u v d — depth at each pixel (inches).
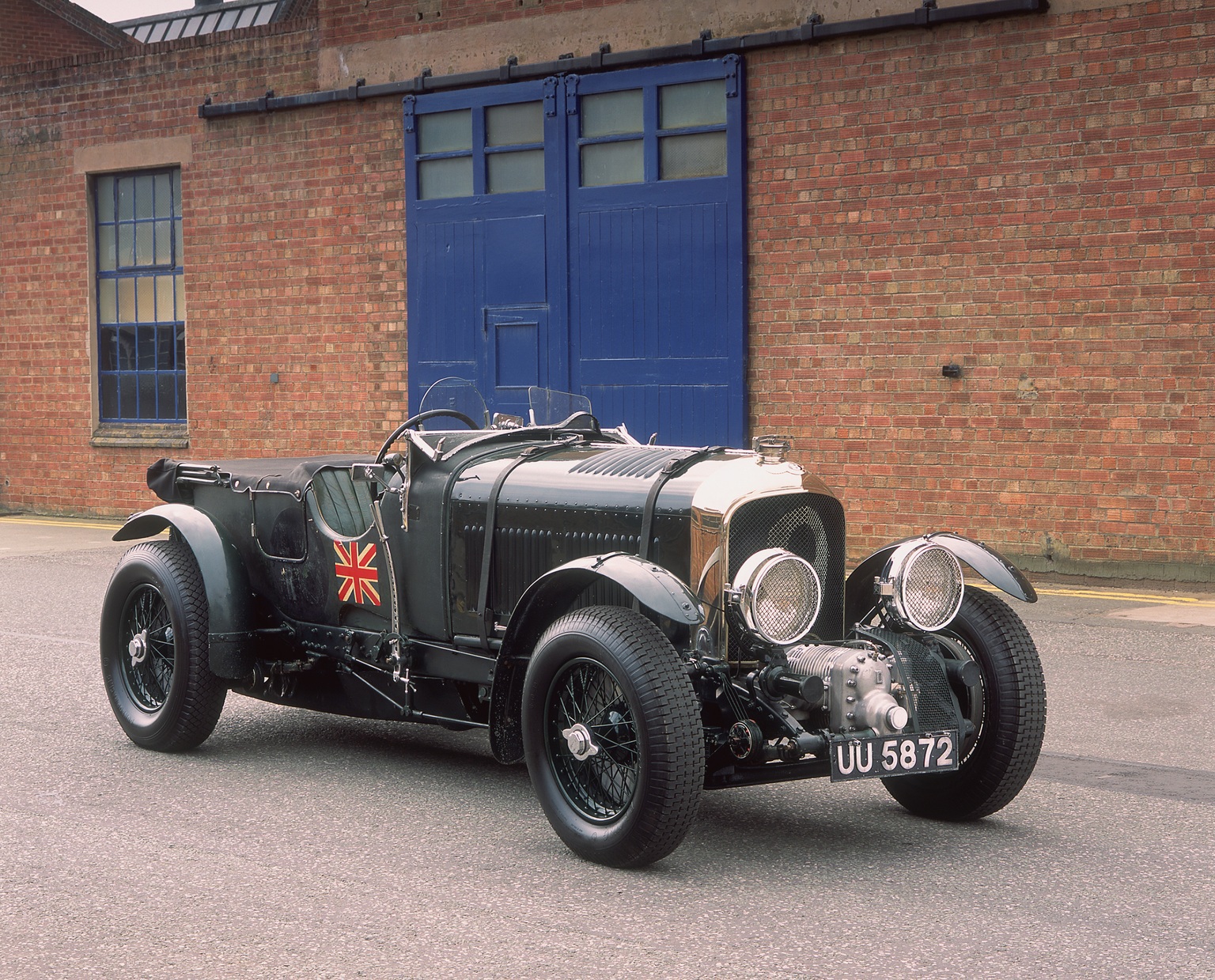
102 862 179.3
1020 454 420.8
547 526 201.9
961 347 428.1
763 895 166.4
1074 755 233.6
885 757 175.6
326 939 152.4
